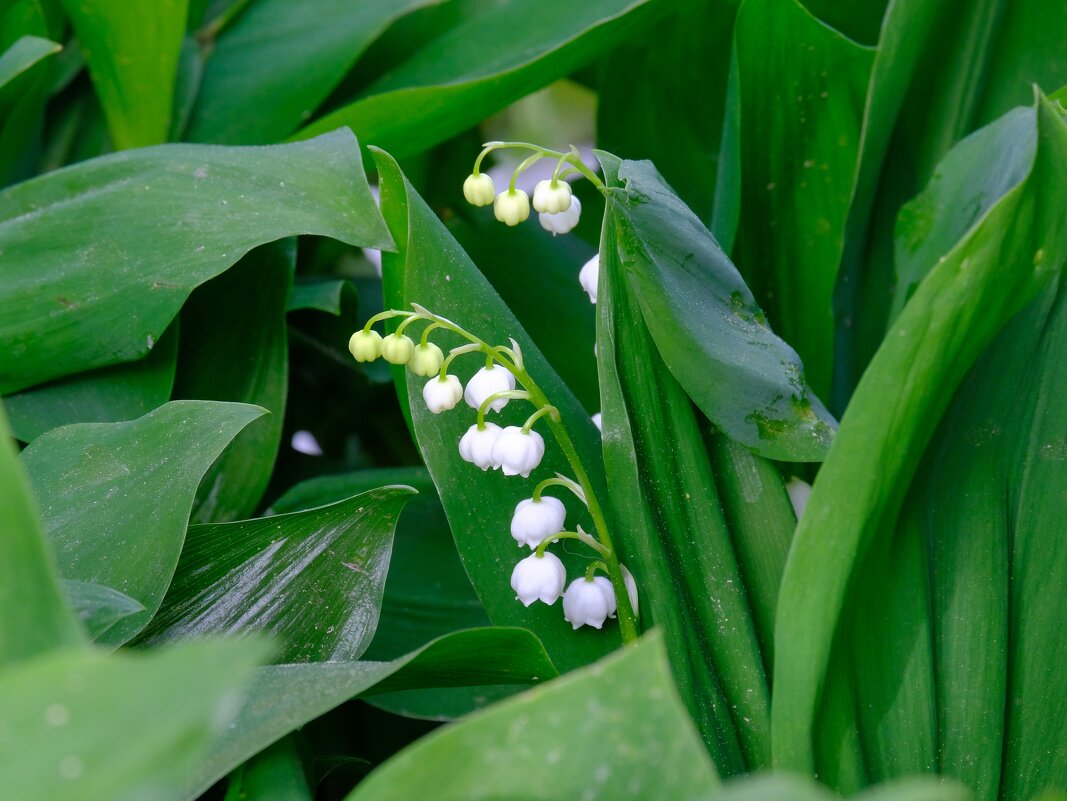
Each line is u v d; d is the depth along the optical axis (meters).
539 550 0.42
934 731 0.42
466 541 0.43
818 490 0.39
